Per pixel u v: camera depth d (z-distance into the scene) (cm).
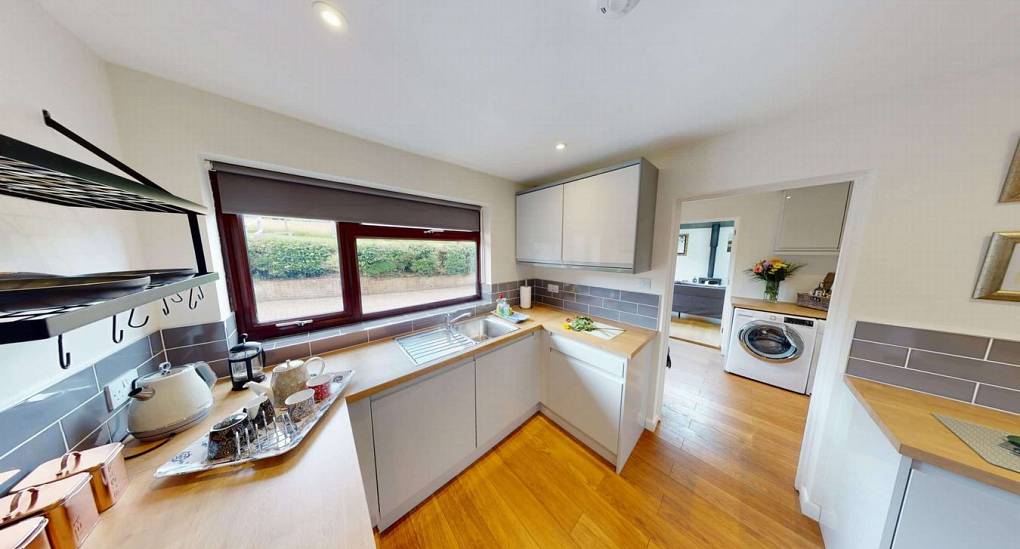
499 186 228
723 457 176
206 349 117
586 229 186
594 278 222
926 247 106
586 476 164
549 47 88
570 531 134
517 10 74
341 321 171
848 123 117
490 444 183
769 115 130
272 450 80
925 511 82
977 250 98
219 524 61
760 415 217
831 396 129
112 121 94
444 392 150
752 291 306
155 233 104
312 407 98
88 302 45
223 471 75
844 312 125
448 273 222
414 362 144
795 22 77
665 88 109
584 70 99
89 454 65
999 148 93
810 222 249
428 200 197
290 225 151
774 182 137
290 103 118
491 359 174
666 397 242
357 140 150
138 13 73
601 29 80
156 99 101
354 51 89
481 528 136
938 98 100
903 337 111
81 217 79
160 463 77
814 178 127
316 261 162
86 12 72
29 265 66
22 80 66
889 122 109
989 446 81
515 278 252
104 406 81
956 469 76
